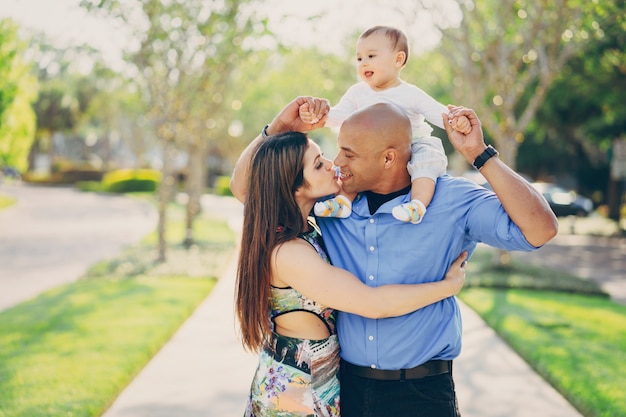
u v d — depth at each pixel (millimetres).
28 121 28609
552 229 2402
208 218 26875
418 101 2916
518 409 5074
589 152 32531
